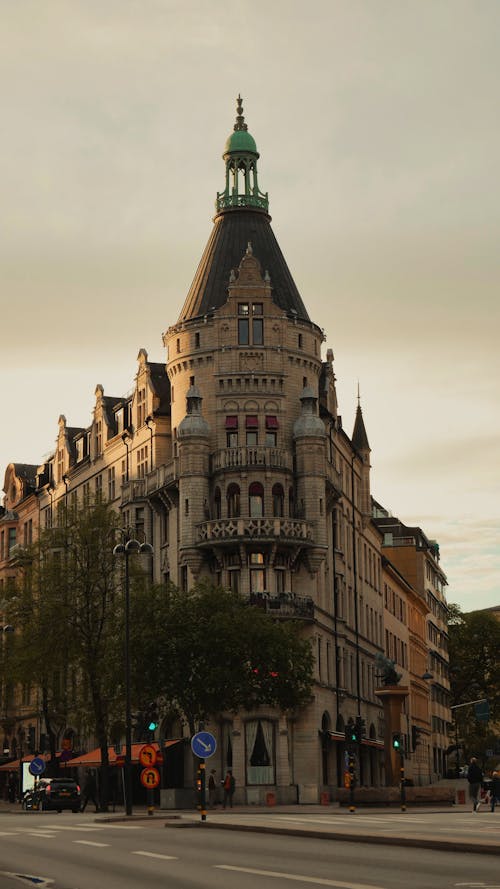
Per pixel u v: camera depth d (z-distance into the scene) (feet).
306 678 238.48
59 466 376.48
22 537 407.44
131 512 306.76
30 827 143.33
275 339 280.92
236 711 237.86
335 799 274.77
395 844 92.89
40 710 336.90
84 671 259.80
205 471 274.98
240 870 74.49
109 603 269.85
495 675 555.28
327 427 304.09
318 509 274.98
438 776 490.49
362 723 221.25
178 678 228.43
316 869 73.56
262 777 258.57
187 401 278.87
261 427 276.62
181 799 219.41
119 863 83.76
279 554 269.85
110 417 338.54
